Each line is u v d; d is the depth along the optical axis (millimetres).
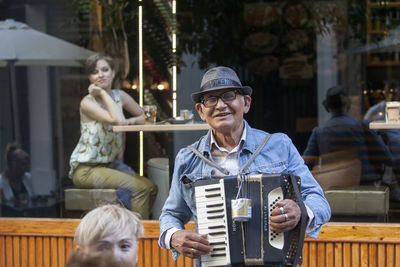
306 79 7152
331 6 6930
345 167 4066
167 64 4691
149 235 3732
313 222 2312
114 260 1665
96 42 4617
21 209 4117
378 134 4160
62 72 4422
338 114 4461
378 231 3482
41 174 4227
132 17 4695
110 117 4090
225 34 6742
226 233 2271
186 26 5867
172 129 3980
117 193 4016
